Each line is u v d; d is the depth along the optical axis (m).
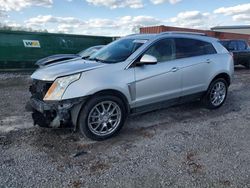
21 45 13.96
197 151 3.93
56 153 3.86
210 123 5.14
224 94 6.21
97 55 5.09
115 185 3.09
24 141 4.25
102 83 4.16
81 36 16.05
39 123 4.14
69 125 4.14
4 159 3.66
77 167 3.48
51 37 14.99
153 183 3.12
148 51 4.75
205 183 3.12
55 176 3.26
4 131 4.66
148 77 4.68
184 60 5.29
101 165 3.53
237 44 14.31
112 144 4.18
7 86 9.00
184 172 3.36
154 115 5.56
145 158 3.72
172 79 5.06
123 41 5.28
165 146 4.10
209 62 5.70
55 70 4.26
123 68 4.44
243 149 4.01
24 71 13.57
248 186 3.07
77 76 4.05
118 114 4.46
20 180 3.16
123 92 4.39
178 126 4.96
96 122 4.27
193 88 5.50
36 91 4.41
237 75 12.02
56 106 3.96
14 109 6.02
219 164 3.55
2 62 13.52
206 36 6.00
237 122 5.22
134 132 4.67
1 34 13.37
